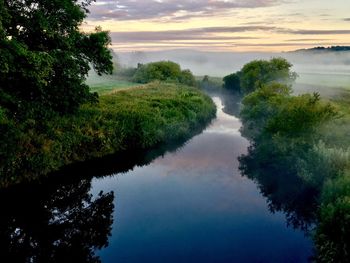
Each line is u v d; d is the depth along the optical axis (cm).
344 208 1371
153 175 2611
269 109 3241
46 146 2414
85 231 1814
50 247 1667
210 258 1486
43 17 2017
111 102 4062
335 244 1329
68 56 2195
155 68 8194
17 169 2198
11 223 1923
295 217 1869
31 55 1795
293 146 2303
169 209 1994
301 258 1464
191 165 2839
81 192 2312
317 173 1964
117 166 2828
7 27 1984
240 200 2109
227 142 3616
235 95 7550
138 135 3175
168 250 1560
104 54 2456
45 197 2228
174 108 4219
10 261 1552
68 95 2392
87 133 2827
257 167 2712
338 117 2384
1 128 1984
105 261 1488
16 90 2033
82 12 2253
